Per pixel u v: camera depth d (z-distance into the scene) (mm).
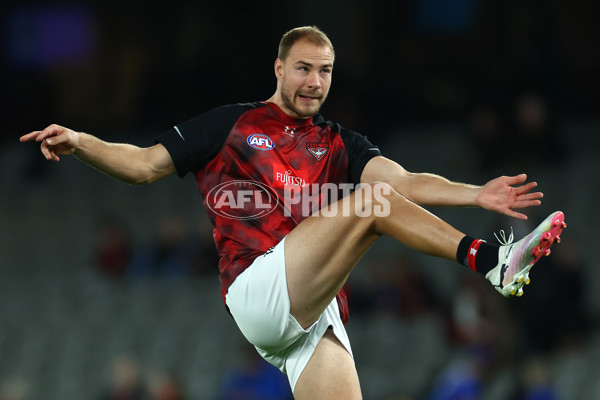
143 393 34250
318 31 13539
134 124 57531
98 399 35156
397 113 51938
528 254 11508
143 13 58781
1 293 44781
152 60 58531
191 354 38031
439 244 11969
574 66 51844
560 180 41469
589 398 29797
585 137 46375
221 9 56125
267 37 54969
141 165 13023
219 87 53375
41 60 60125
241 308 12953
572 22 52844
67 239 48688
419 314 35625
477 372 30531
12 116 56562
